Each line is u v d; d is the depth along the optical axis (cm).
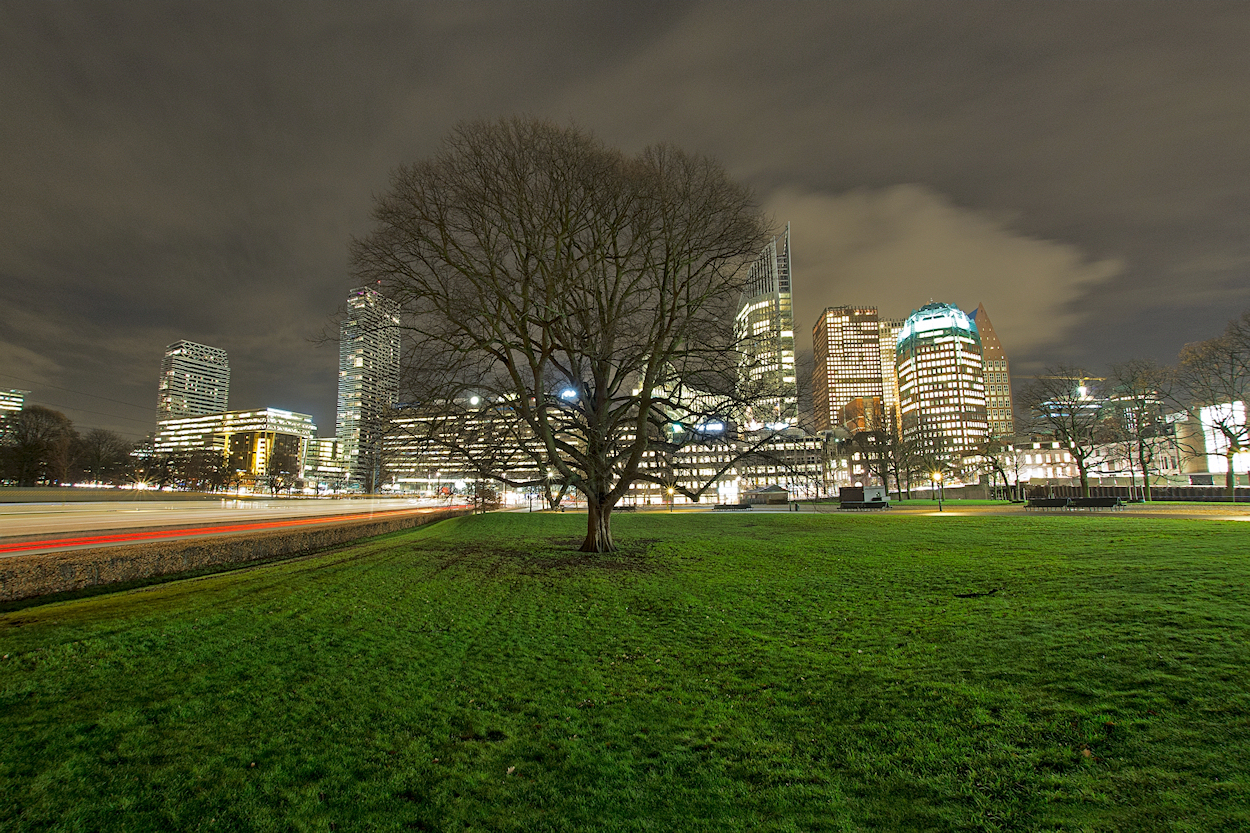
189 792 485
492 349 1850
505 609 1170
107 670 734
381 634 953
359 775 524
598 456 2012
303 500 9631
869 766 537
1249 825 408
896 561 1652
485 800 495
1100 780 482
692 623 1057
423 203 1773
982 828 443
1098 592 1069
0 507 4241
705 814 477
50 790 474
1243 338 4297
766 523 3297
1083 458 5516
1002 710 615
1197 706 576
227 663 781
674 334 1975
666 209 1834
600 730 625
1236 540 1703
